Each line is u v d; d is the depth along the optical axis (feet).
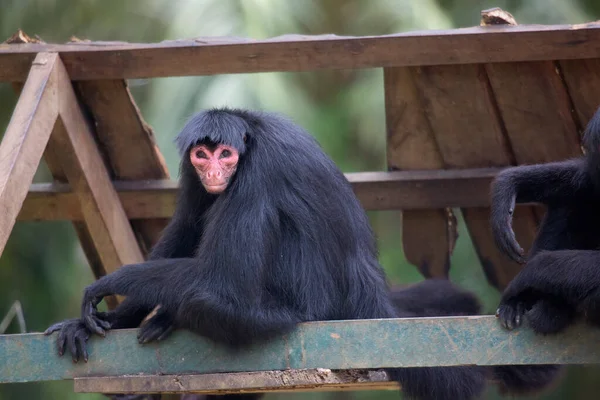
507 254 45.78
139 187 58.59
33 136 48.70
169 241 49.90
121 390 41.91
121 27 98.27
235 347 41.81
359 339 40.96
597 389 96.73
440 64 51.49
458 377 46.50
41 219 59.26
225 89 84.79
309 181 45.96
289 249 45.19
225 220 43.42
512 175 47.88
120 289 43.52
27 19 97.76
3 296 93.30
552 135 55.67
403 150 59.00
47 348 42.52
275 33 89.92
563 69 52.24
